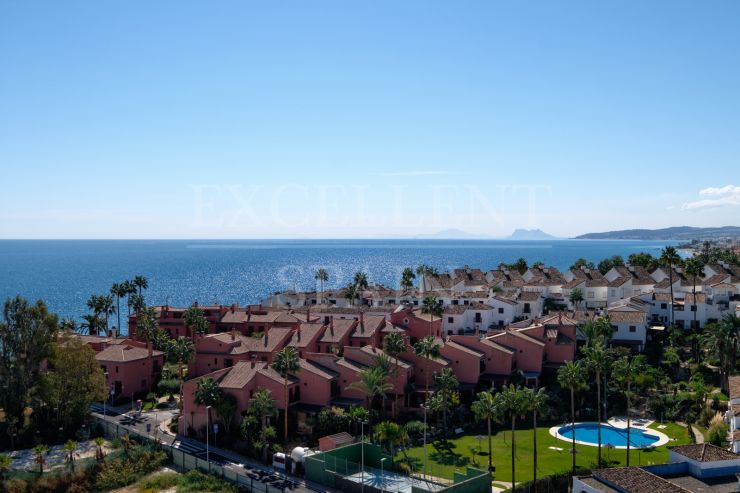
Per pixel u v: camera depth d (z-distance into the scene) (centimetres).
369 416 9594
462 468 8662
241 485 8406
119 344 13250
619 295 17975
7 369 10806
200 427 10181
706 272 18200
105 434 10600
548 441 9788
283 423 10281
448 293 18338
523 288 19650
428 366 11525
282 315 15012
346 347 11481
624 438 9938
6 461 8962
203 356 12225
